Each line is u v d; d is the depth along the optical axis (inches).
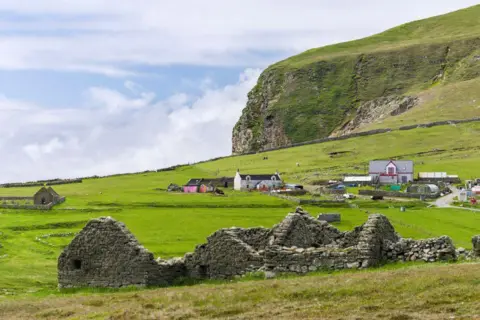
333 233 2000.5
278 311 1418.6
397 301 1408.7
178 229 5999.0
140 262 1889.8
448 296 1396.4
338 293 1494.8
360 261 1787.6
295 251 1825.8
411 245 1850.4
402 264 1812.3
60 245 5457.7
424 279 1504.7
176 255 4293.8
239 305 1486.2
